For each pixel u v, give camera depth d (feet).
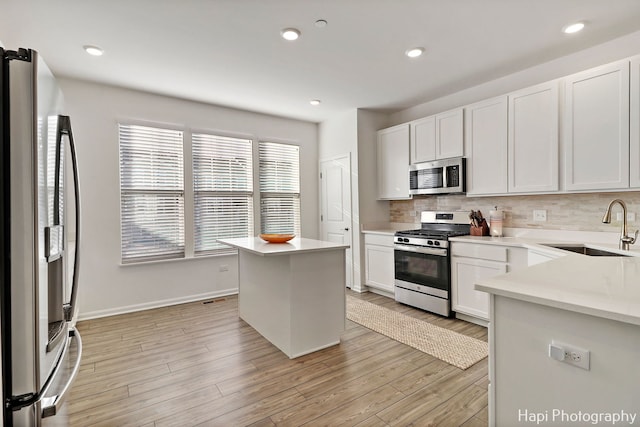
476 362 7.92
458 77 11.02
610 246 8.15
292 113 15.19
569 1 6.84
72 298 5.31
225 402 6.43
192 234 13.29
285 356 8.42
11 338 3.70
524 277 4.15
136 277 12.15
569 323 3.11
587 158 8.27
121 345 9.12
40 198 3.92
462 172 11.22
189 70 10.26
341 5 6.94
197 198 13.52
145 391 6.84
